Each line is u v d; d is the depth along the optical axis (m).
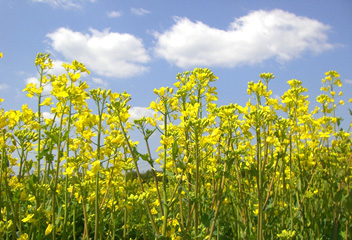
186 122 1.33
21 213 1.42
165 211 1.31
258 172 1.39
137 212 1.47
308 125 1.93
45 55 1.97
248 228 1.55
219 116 1.48
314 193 1.83
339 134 1.86
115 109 1.35
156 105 1.42
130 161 1.58
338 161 1.88
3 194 1.44
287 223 1.74
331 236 1.67
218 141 1.42
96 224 1.35
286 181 1.75
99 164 1.35
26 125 1.52
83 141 1.61
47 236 1.46
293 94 1.70
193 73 1.68
